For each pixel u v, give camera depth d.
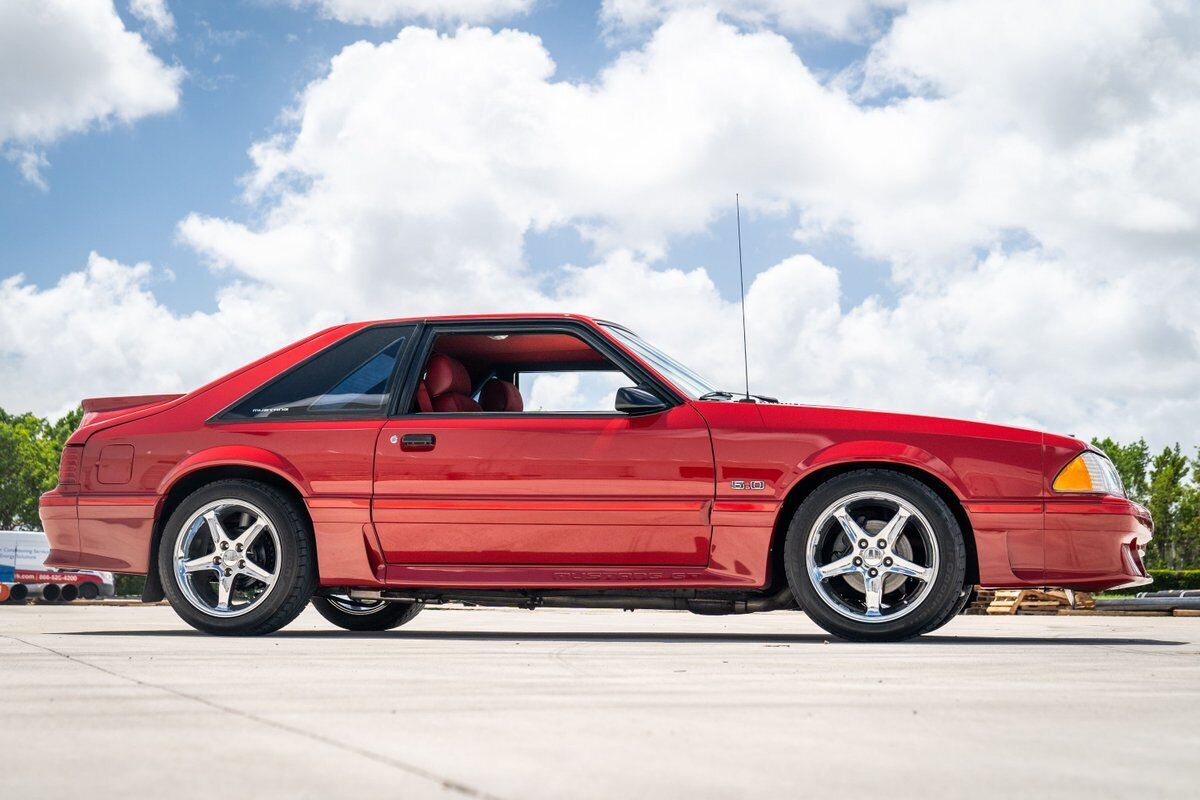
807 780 1.54
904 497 4.53
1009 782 1.53
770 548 4.63
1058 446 4.59
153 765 1.64
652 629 6.29
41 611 11.26
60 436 82.56
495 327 5.07
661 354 5.24
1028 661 3.50
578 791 1.46
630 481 4.69
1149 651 3.97
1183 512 90.31
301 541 4.91
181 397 5.21
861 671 3.14
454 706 2.32
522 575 4.79
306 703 2.36
